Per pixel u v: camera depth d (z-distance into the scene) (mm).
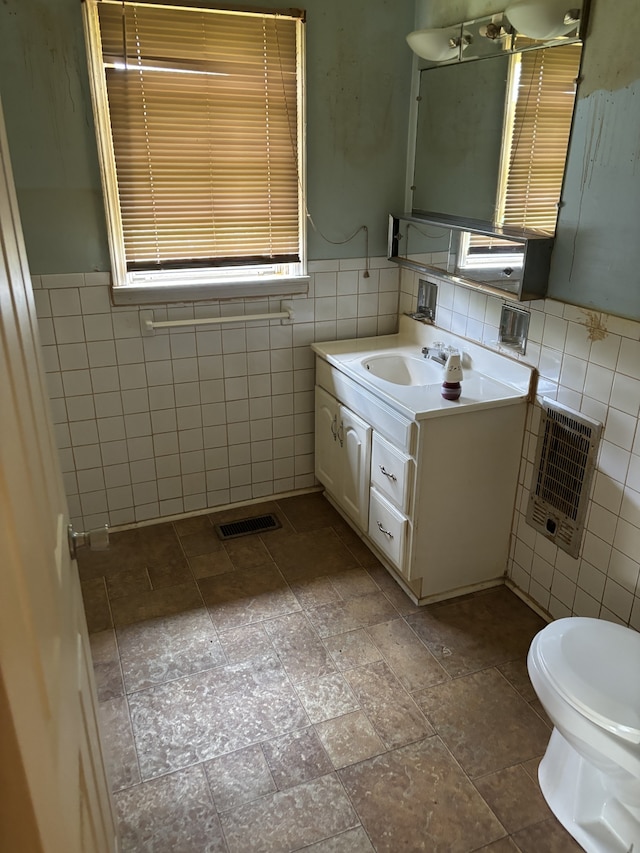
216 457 3092
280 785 1826
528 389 2354
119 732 1982
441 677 2197
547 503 2363
